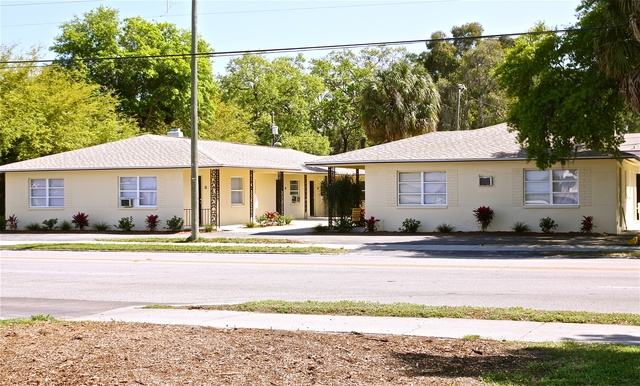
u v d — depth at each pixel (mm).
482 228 29125
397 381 6715
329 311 11500
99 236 31562
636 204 35250
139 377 6875
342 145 74062
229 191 36906
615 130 24344
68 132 45406
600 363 7289
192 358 7703
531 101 23484
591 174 27750
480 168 29375
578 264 18438
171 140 37438
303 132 65000
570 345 8469
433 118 49750
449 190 29875
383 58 68375
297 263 20047
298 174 44156
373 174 31125
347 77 67312
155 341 8711
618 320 10344
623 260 19422
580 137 22891
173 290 15094
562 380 6625
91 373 7035
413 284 15203
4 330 9633
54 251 25844
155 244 26516
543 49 23578
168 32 57688
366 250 23609
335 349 8250
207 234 31141
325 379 6809
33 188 36531
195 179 27812
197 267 19562
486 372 7059
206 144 38156
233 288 15227
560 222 28203
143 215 34531
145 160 34781
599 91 22234
